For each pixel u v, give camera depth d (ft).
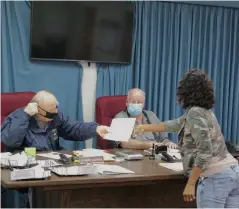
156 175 6.88
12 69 11.26
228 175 6.52
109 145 10.14
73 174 6.45
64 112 12.07
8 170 6.69
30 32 11.15
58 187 6.27
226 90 13.87
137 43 12.59
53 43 11.42
